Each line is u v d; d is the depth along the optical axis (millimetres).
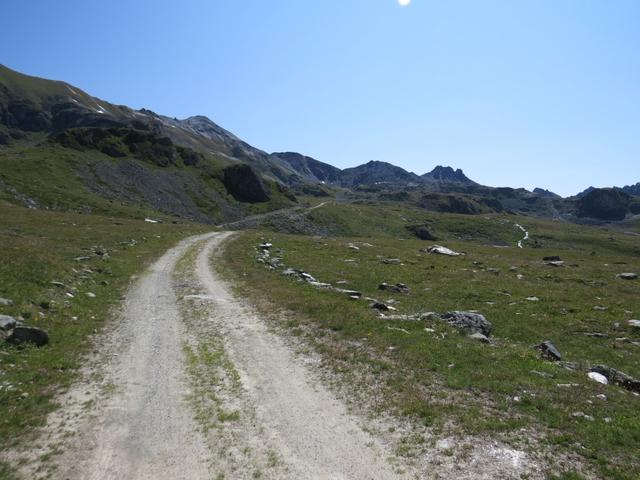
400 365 18719
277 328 24625
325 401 15758
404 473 11391
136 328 24328
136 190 134375
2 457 11883
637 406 15086
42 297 24750
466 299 34625
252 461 12016
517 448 12227
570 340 25656
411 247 71875
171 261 48531
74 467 11594
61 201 95812
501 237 187125
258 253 56250
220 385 17141
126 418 14336
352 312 26688
